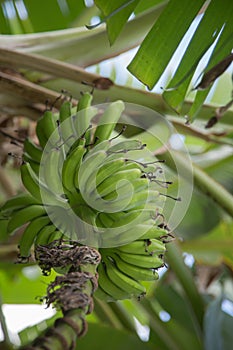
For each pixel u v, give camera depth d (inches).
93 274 61.8
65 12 111.4
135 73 77.4
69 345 50.3
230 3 76.3
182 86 79.0
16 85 86.7
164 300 106.6
